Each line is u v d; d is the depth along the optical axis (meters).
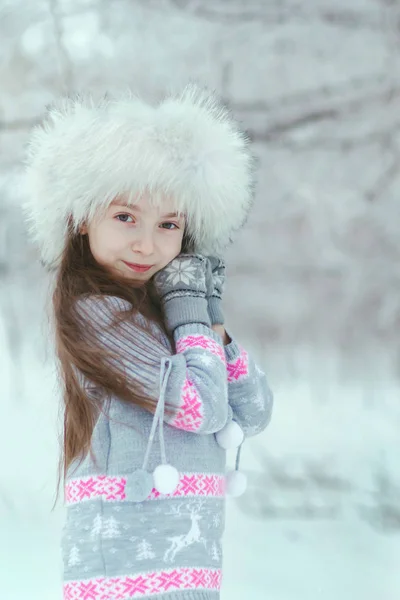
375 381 8.31
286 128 6.91
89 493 1.92
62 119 2.07
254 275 8.38
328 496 5.13
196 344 1.96
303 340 8.73
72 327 1.96
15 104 7.17
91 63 7.31
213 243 2.15
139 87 7.18
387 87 6.95
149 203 1.94
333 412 7.39
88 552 1.88
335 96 6.92
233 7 7.09
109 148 1.90
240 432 2.02
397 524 4.72
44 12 7.18
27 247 7.64
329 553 4.27
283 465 5.65
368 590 3.74
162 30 7.25
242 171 2.10
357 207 7.35
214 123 2.04
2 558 4.09
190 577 1.88
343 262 7.70
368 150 7.22
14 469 5.50
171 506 1.90
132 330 1.95
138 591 1.84
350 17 7.13
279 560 4.16
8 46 7.18
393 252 7.56
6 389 7.20
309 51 7.21
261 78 7.26
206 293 2.10
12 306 7.76
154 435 1.94
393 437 6.36
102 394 1.97
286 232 7.93
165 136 1.92
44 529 4.57
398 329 7.98
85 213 1.98
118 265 2.01
